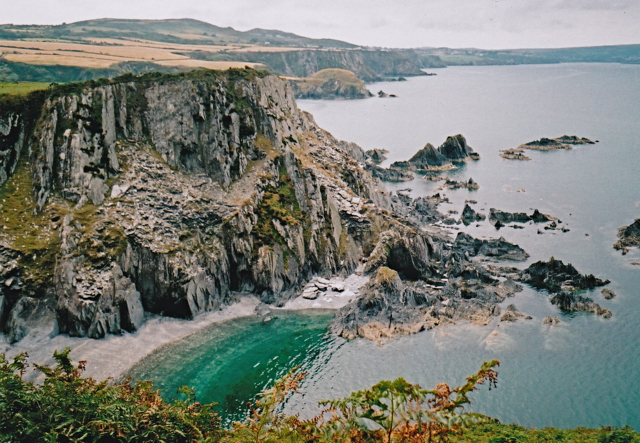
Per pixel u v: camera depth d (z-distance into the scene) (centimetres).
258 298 9912
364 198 12669
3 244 8538
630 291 9569
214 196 10631
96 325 8288
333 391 7062
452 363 7619
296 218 11075
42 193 9300
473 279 10200
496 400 6800
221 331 8812
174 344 8362
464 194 16138
